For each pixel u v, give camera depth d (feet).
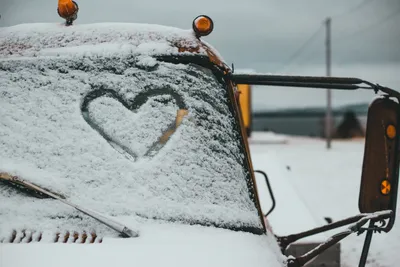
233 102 10.77
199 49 10.74
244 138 10.75
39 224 9.68
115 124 10.30
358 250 23.65
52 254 8.93
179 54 10.66
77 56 10.66
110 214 9.75
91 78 10.53
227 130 10.57
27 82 10.57
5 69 10.66
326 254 14.92
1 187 10.00
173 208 9.86
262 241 10.01
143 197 9.88
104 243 9.21
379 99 10.96
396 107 10.98
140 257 8.95
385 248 23.26
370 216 10.85
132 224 9.61
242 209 10.21
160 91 10.51
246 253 9.32
